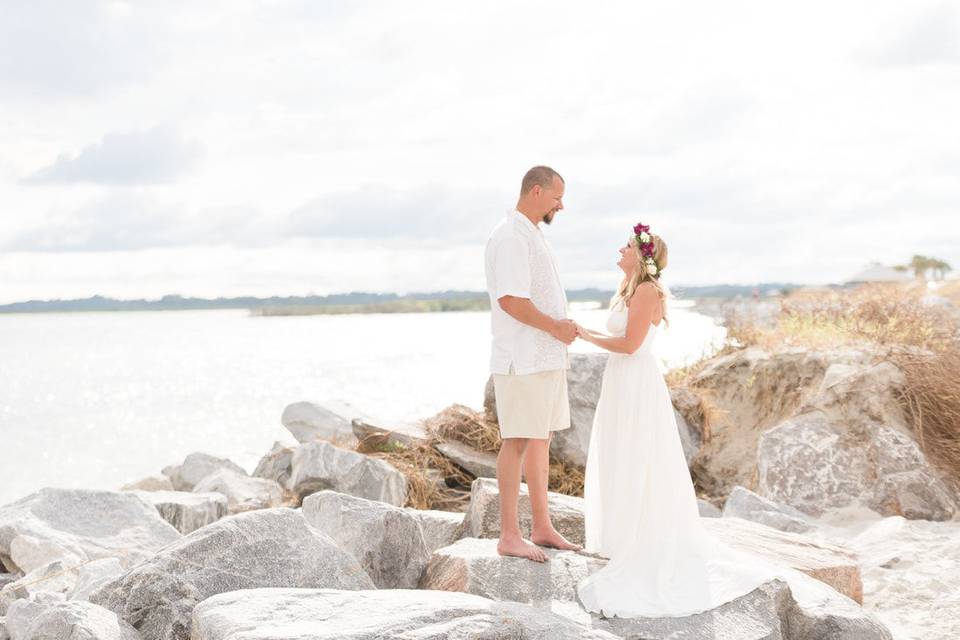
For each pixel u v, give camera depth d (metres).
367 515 5.70
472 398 29.95
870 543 7.66
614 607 4.77
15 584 6.35
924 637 5.55
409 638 3.61
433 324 174.00
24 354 83.50
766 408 11.14
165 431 24.44
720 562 5.27
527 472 5.65
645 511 5.39
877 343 10.98
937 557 7.07
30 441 22.47
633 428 5.53
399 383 37.97
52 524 7.41
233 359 67.19
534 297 5.45
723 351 12.69
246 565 4.75
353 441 10.97
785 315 12.70
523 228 5.41
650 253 5.62
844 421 9.61
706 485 10.71
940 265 48.00
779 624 4.73
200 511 8.38
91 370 57.75
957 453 9.22
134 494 7.97
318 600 4.13
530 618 4.05
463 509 9.22
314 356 66.56
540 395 5.35
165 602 4.47
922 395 9.64
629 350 5.52
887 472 8.91
